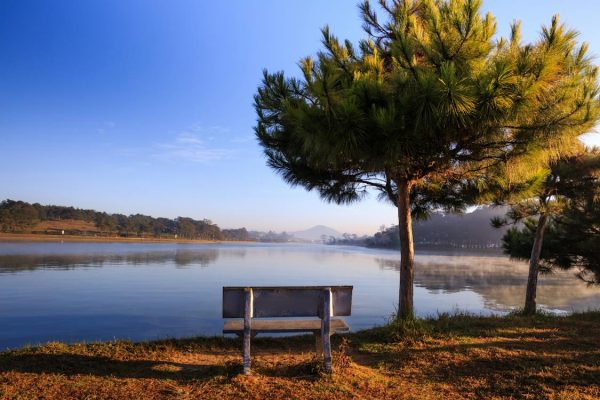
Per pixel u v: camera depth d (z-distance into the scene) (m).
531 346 6.19
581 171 10.44
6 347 11.14
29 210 153.62
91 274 37.44
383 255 114.38
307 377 4.29
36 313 17.33
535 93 5.04
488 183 8.20
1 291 24.39
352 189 8.78
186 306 20.08
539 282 41.69
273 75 7.73
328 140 5.50
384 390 4.09
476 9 5.19
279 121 7.80
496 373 4.81
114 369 4.73
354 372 4.52
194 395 3.77
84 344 6.06
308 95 6.76
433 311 20.92
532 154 5.85
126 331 13.84
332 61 6.41
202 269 47.72
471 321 8.55
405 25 6.04
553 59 5.03
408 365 5.18
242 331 4.48
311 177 8.28
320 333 4.71
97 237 160.62
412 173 7.30
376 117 5.18
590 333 7.41
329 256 102.06
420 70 5.31
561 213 12.22
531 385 4.40
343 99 5.46
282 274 43.91
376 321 16.42
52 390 3.87
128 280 33.12
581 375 4.73
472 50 5.30
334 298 4.63
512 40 5.61
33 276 34.12
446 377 4.70
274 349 6.28
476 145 6.06
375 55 6.29
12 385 3.96
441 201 9.38
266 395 3.78
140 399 3.69
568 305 25.30
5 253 65.00
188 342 6.30
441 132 5.56
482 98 4.96
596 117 5.34
